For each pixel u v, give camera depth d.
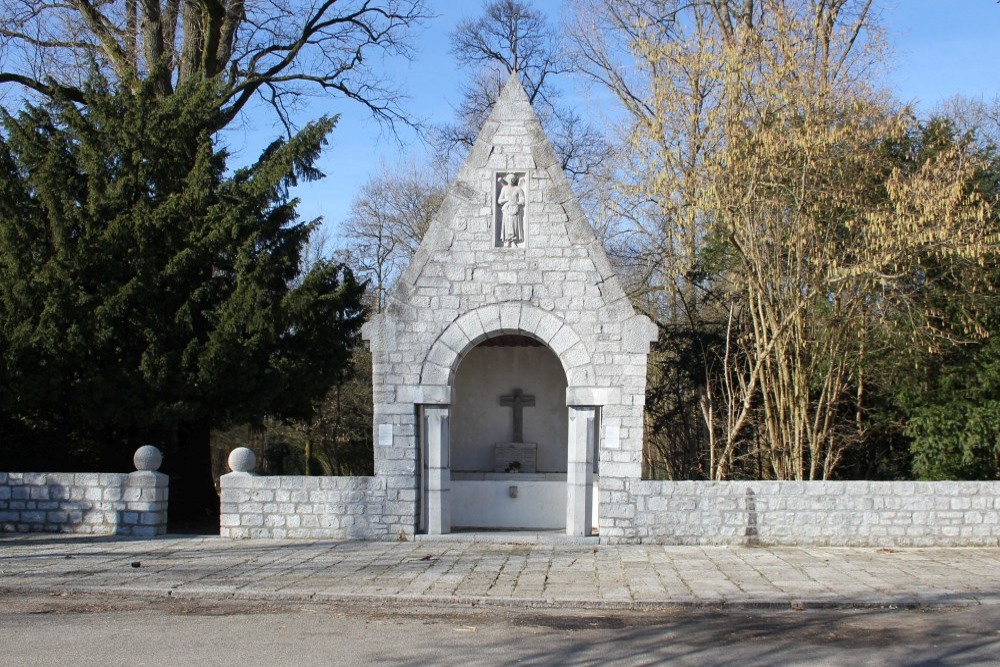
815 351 18.47
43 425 19.38
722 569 13.91
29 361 17.23
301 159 19.72
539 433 18.77
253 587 12.48
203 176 18.64
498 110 16.39
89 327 17.30
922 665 9.28
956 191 16.28
